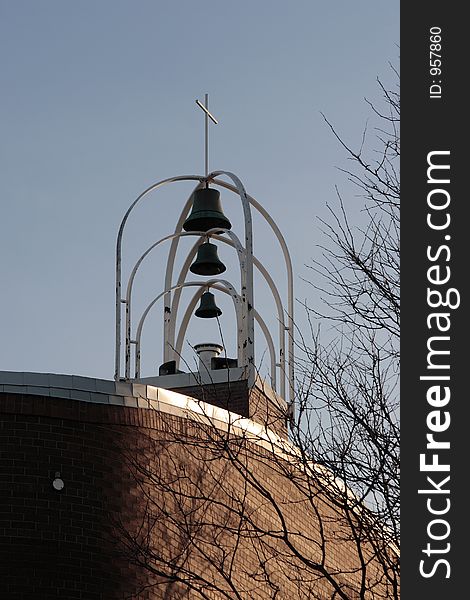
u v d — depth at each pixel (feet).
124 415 106.52
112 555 101.24
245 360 132.05
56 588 99.04
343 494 87.51
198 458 104.99
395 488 85.87
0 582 98.32
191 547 104.78
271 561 114.52
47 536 100.27
